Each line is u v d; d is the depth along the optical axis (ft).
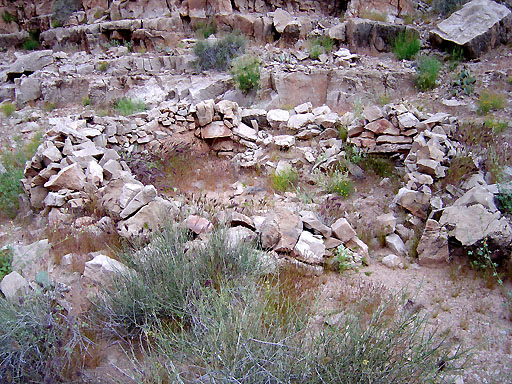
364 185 24.09
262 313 11.80
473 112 30.50
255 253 15.70
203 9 49.29
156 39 47.70
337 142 26.99
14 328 11.76
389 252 18.62
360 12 47.78
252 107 35.27
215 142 29.63
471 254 16.87
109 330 13.10
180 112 30.66
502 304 14.83
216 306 11.66
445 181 21.79
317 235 17.81
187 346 11.66
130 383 11.39
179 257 14.61
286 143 27.37
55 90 40.70
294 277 15.71
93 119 29.40
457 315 14.40
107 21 50.75
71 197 21.39
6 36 56.70
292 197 23.00
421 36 43.50
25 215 22.98
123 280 14.02
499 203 19.04
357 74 36.42
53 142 24.63
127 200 19.80
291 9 50.85
